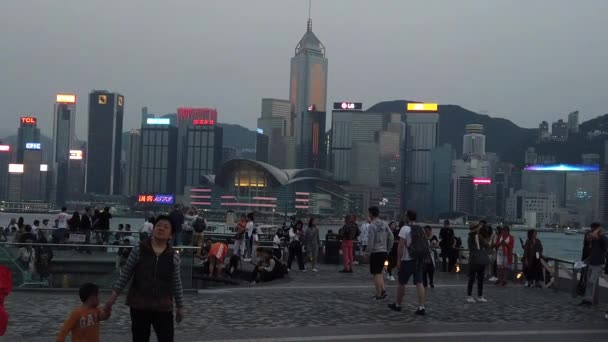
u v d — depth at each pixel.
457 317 16.30
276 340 12.66
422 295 16.58
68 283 20.70
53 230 32.09
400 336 13.33
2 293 8.12
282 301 18.70
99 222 33.19
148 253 8.88
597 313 17.80
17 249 20.56
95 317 8.94
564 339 13.39
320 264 36.44
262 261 27.20
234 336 13.02
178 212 29.58
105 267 20.95
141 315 8.80
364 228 30.78
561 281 23.89
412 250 16.69
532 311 17.83
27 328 13.54
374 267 19.39
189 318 15.28
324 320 15.37
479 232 19.36
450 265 32.06
